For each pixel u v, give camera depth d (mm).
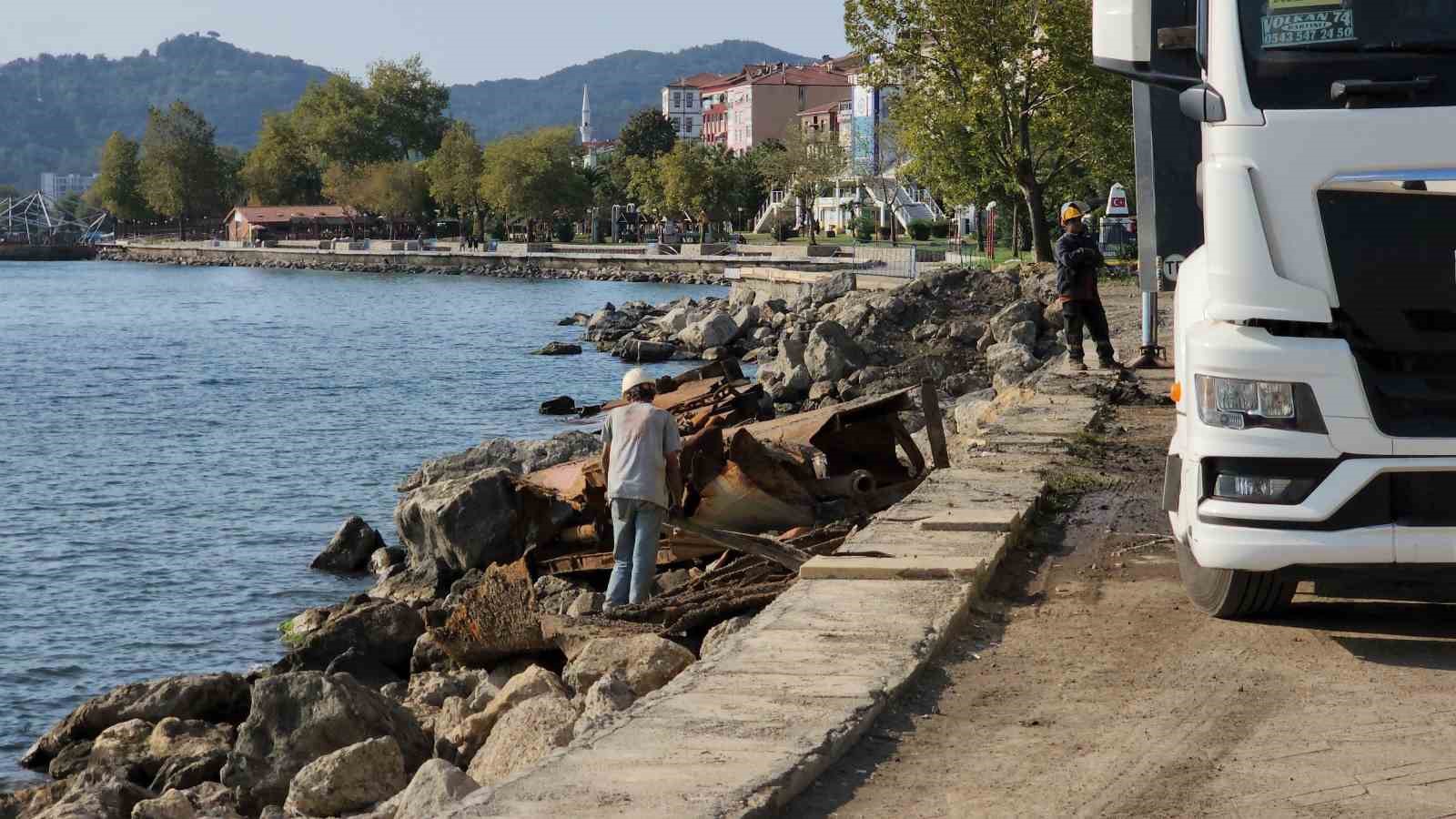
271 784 9406
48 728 15242
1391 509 6871
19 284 137125
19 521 26578
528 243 148625
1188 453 7414
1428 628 7719
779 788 5184
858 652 7066
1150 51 7160
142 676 17094
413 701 11781
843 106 152375
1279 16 7012
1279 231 6953
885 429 16562
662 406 21797
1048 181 53156
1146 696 6602
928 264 72625
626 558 12195
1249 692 6641
